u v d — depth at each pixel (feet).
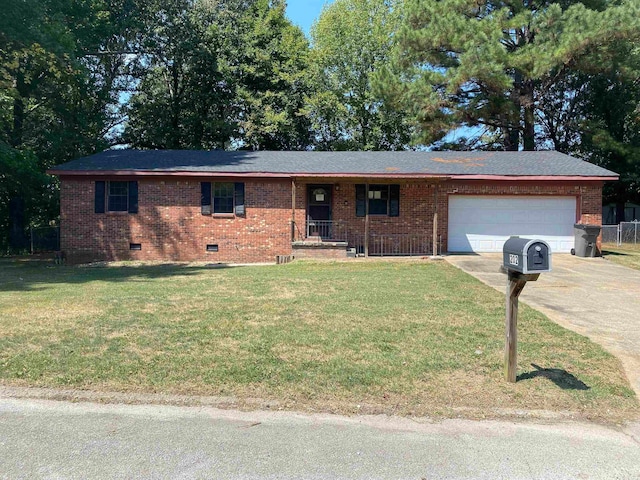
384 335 19.62
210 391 14.20
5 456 10.73
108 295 28.66
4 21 55.06
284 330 20.21
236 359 16.53
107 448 11.12
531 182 55.47
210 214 56.49
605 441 11.81
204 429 12.10
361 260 50.08
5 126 67.26
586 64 66.80
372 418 12.82
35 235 69.05
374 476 10.07
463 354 17.42
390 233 56.95
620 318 24.02
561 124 88.69
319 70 100.68
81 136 77.20
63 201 55.98
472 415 13.03
